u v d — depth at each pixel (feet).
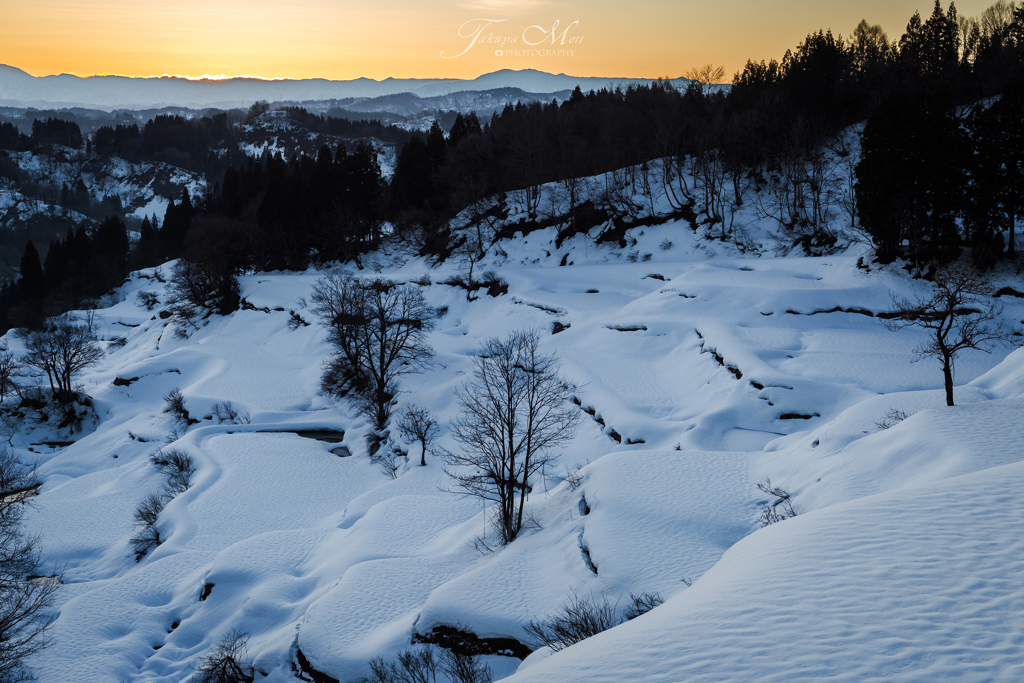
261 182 504.02
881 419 103.50
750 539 53.21
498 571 84.94
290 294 304.30
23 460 207.31
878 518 46.83
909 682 29.58
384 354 189.26
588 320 208.85
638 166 341.41
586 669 36.32
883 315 172.96
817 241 250.16
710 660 33.96
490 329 240.12
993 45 356.59
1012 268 175.11
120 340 365.40
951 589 36.19
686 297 197.36
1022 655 30.22
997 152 175.52
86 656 98.32
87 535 148.97
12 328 397.19
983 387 116.06
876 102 310.86
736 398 138.92
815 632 34.50
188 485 160.56
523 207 324.80
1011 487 47.65
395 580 94.58
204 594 111.34
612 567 76.69
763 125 307.17
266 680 83.92
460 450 154.92
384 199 375.66
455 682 71.46
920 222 184.44
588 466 108.17
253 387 225.35
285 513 147.43
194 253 326.24
